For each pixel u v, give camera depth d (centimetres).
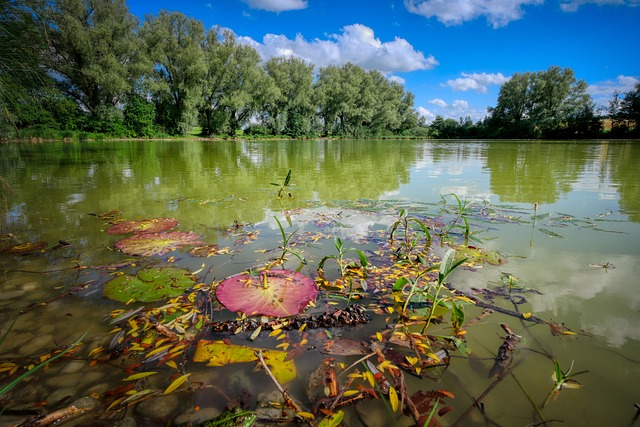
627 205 393
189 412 111
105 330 157
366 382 125
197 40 2931
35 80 406
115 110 2495
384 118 4597
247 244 273
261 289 189
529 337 148
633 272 211
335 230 311
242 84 3186
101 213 369
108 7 2316
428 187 542
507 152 1473
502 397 117
